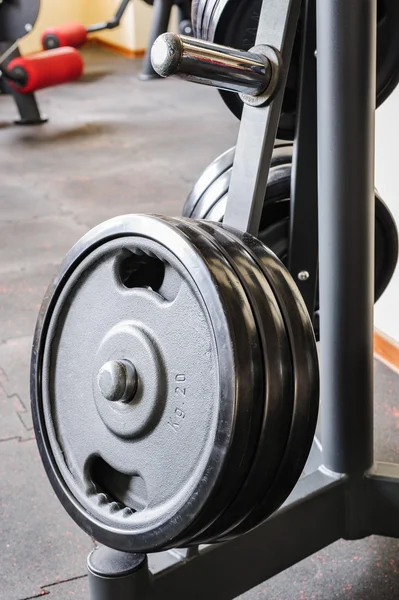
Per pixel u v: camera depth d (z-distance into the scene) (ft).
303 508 4.36
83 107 16.39
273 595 4.47
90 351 3.79
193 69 3.42
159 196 11.13
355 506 4.59
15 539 5.02
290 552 4.39
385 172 6.67
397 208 6.64
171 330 3.42
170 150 13.29
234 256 3.40
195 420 3.31
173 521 3.34
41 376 4.02
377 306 7.05
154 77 18.69
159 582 3.83
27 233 10.04
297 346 3.38
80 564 4.80
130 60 21.42
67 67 15.17
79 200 11.14
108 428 3.67
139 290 3.58
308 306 4.76
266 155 3.75
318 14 3.90
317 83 4.05
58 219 10.48
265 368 3.24
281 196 4.66
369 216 4.17
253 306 3.28
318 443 4.96
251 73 3.59
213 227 3.57
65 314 3.93
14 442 6.04
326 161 4.09
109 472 3.89
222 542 4.03
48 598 4.52
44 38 16.72
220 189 4.72
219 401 3.18
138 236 3.52
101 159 12.96
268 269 3.49
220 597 4.12
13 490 5.50
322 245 4.26
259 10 4.30
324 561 4.73
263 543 4.22
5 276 8.84
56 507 5.32
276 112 3.72
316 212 4.50
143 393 3.50
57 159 13.05
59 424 3.97
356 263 4.20
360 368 4.40
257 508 3.53
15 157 13.23
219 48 3.49
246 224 3.80
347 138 4.00
